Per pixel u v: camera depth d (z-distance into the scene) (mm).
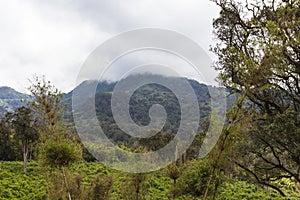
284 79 11797
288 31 10977
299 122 11727
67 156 7508
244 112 6953
